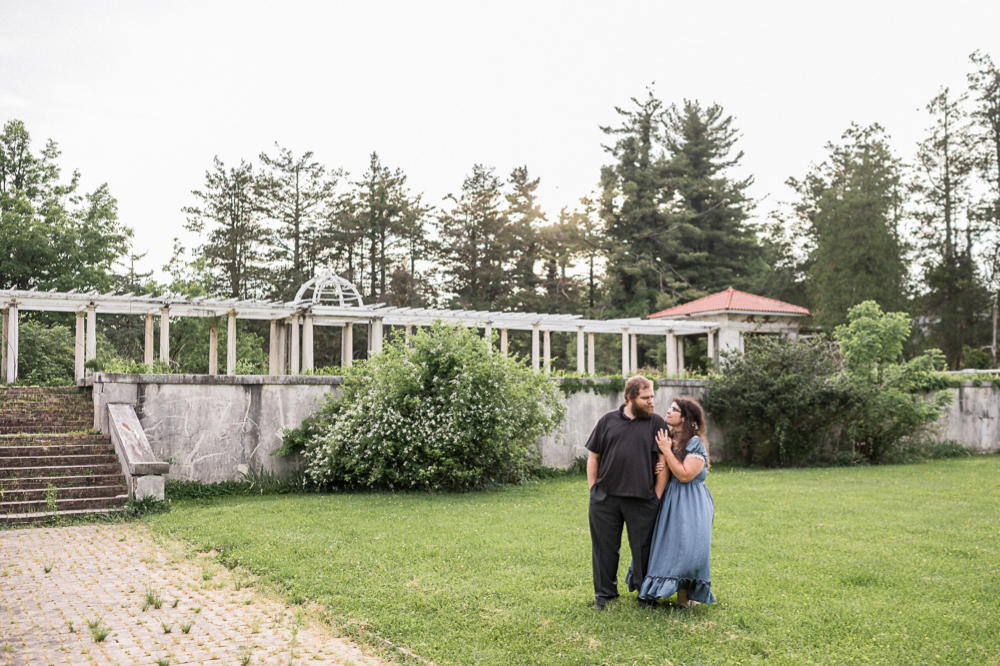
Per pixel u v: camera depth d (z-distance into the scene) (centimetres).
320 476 1293
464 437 1287
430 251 4975
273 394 1375
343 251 4888
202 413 1312
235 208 4828
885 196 3472
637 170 4984
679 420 567
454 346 1378
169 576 696
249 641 499
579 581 633
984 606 558
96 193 3925
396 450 1302
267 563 720
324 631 523
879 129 4747
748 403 1759
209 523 961
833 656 450
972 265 4238
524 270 4934
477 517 979
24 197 3547
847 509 1030
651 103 5112
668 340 3312
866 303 1977
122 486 1144
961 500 1133
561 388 1700
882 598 580
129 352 3712
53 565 746
